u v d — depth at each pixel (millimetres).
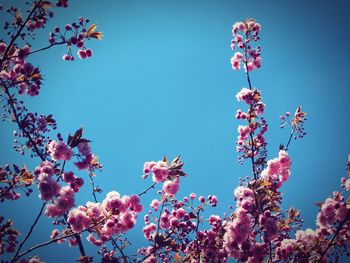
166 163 802
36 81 776
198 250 861
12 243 704
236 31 1033
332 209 770
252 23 1024
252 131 975
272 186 844
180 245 848
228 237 779
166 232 868
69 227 752
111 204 706
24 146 832
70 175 680
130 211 740
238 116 996
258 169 947
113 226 713
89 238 893
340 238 787
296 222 899
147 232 927
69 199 670
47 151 804
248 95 973
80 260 785
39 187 648
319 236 809
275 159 865
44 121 841
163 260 907
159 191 882
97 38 777
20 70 762
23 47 781
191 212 859
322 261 788
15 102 815
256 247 795
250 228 769
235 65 1025
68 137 673
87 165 679
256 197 798
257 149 976
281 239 890
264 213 793
